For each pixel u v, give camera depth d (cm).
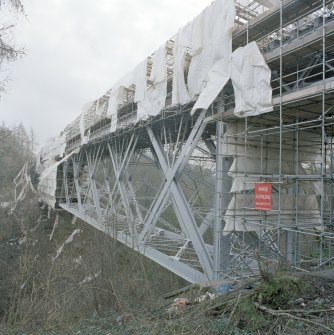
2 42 992
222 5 1254
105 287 1255
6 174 4762
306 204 1488
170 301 918
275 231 1412
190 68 1420
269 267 928
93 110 3091
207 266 1373
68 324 964
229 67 1229
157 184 3253
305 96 1012
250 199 1354
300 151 1572
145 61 1850
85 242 2430
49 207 4838
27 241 2438
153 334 675
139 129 2062
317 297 679
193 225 1459
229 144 1361
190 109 1530
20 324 1043
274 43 1248
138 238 1850
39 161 6312
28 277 1598
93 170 2997
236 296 723
